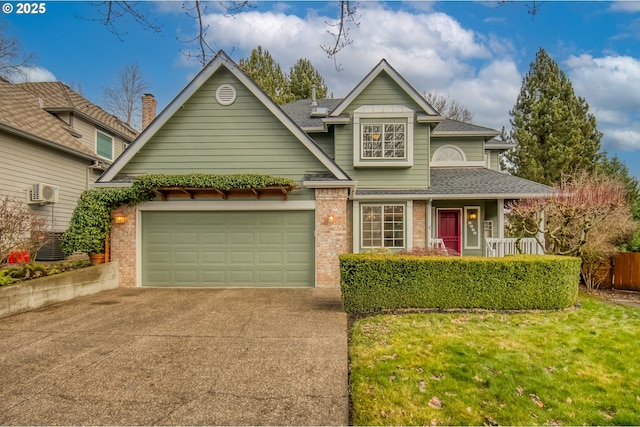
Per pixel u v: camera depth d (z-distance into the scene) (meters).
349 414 3.42
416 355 4.64
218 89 9.98
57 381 4.04
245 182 8.85
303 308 7.21
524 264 6.90
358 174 12.52
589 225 9.41
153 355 4.75
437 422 3.30
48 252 12.84
